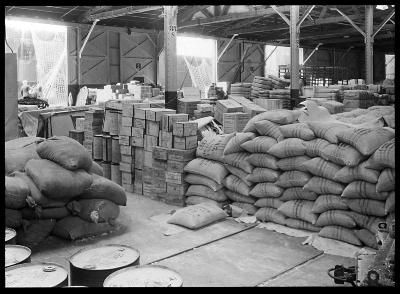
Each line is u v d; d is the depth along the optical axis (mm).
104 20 17047
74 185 4754
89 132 7984
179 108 9758
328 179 4973
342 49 29688
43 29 15836
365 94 11695
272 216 5504
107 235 5145
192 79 20922
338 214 4855
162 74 19750
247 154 5844
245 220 5625
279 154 5355
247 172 5754
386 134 4719
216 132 8414
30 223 4797
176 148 6449
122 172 7332
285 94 12297
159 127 6691
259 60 24422
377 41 26266
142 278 2641
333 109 9820
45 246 4770
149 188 6918
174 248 4750
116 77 18484
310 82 19594
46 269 2805
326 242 4816
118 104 7449
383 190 4391
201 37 20375
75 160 4820
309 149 5141
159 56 19609
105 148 7605
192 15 17500
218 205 5984
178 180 6355
